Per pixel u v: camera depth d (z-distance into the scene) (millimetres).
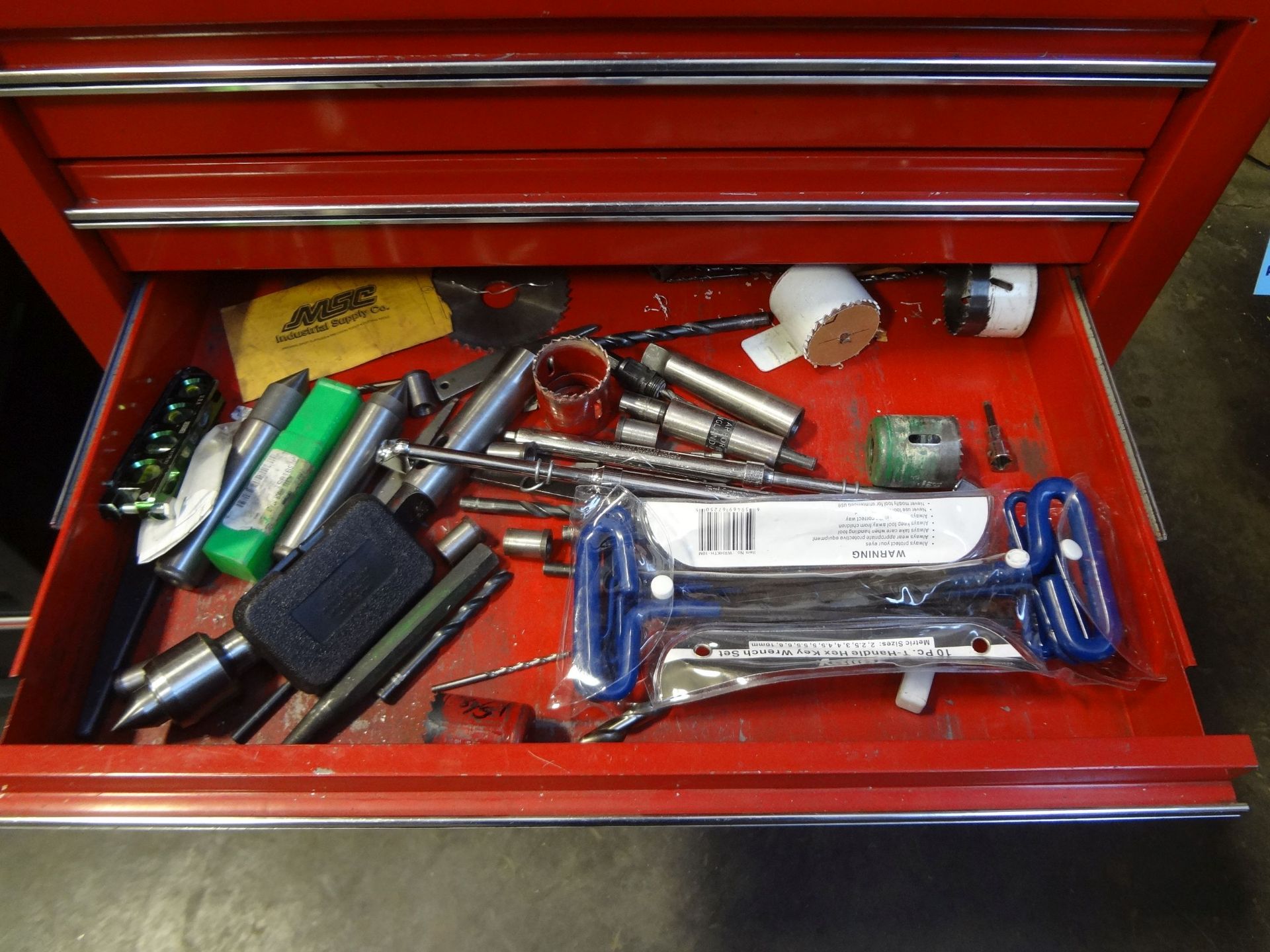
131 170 1236
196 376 1438
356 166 1238
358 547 1257
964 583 1250
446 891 1678
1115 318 1466
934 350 1544
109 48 1084
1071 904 1642
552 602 1352
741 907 1661
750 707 1262
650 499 1304
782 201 1279
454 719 1210
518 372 1444
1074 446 1404
